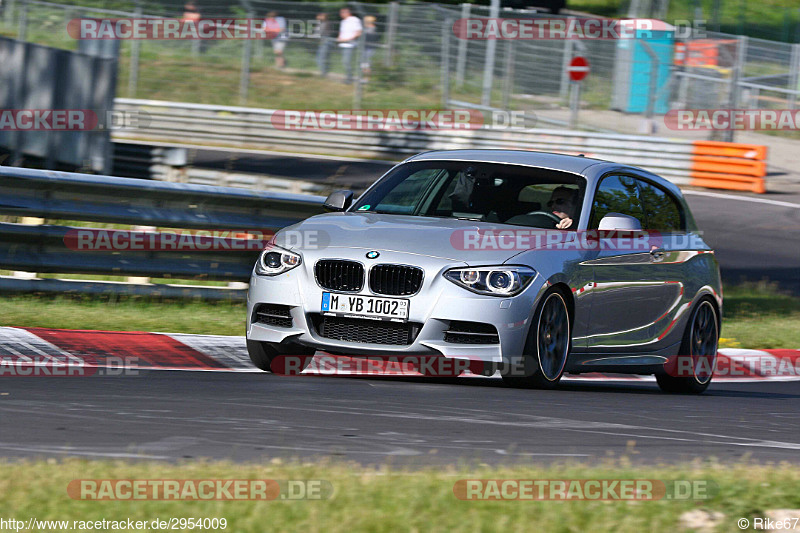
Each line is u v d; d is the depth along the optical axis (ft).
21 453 48.14
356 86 333.42
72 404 61.93
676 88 330.13
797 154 336.70
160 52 334.03
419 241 78.59
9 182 100.68
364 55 332.39
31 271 103.24
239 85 331.77
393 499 40.14
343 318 77.51
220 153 271.90
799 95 355.56
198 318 103.30
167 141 290.97
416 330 76.13
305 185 186.80
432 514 38.50
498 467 49.34
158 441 52.85
